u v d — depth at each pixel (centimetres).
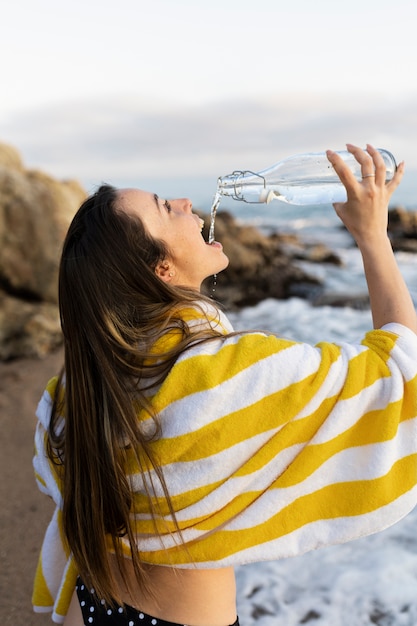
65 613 175
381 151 157
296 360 131
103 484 144
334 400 131
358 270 1405
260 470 132
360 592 294
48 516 374
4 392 575
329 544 135
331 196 176
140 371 137
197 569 145
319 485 134
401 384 131
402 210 2186
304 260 1505
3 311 698
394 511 133
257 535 135
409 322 143
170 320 142
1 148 991
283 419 129
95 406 145
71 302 147
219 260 160
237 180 179
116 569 154
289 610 286
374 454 131
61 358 677
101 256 143
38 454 172
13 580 317
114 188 155
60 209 891
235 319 971
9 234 727
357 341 142
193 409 130
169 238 150
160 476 134
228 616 151
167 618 147
